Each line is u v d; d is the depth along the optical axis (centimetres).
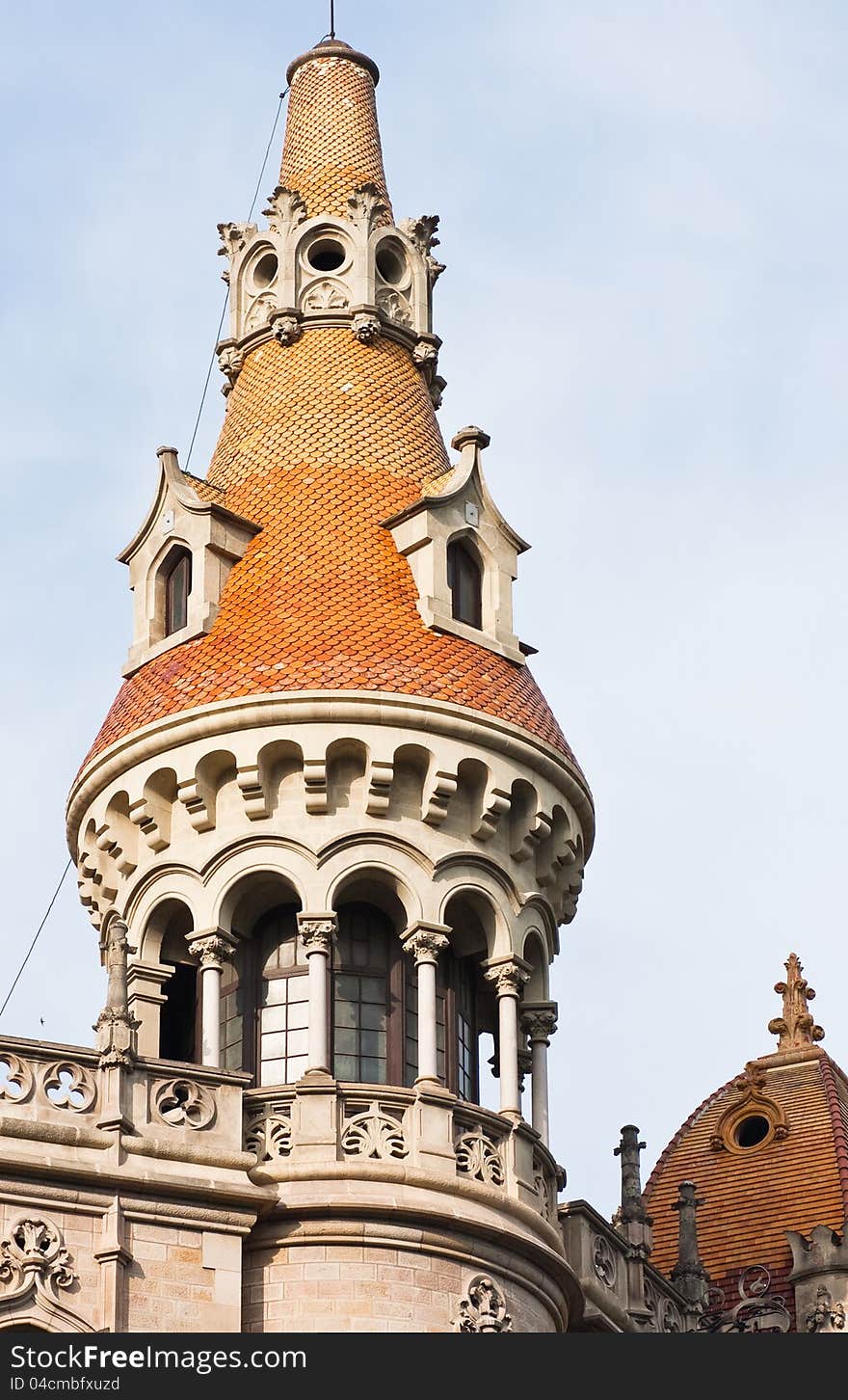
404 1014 8469
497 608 8969
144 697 8694
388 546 8925
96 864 8775
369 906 8588
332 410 9262
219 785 8531
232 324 9650
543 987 8712
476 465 9088
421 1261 7881
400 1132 8006
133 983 8512
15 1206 7400
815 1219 9644
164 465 9088
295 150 9906
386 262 9712
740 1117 10112
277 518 9000
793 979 10562
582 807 8856
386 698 8425
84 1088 7625
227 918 8412
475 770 8550
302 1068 8394
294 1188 7838
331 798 8438
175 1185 7594
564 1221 8569
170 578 9038
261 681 8456
